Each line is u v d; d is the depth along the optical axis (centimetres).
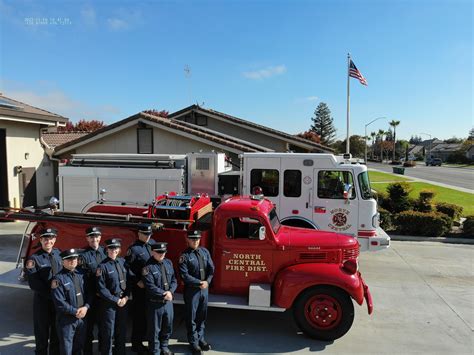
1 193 1513
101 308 489
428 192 1514
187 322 527
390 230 1319
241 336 586
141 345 527
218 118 2155
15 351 529
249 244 587
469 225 1259
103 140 1620
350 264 560
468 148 9425
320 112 10225
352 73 2745
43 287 491
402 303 721
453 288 804
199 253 539
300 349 546
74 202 1028
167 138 1565
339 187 905
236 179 980
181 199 664
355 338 582
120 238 608
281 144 2145
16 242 1113
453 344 566
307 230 664
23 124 1580
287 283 557
